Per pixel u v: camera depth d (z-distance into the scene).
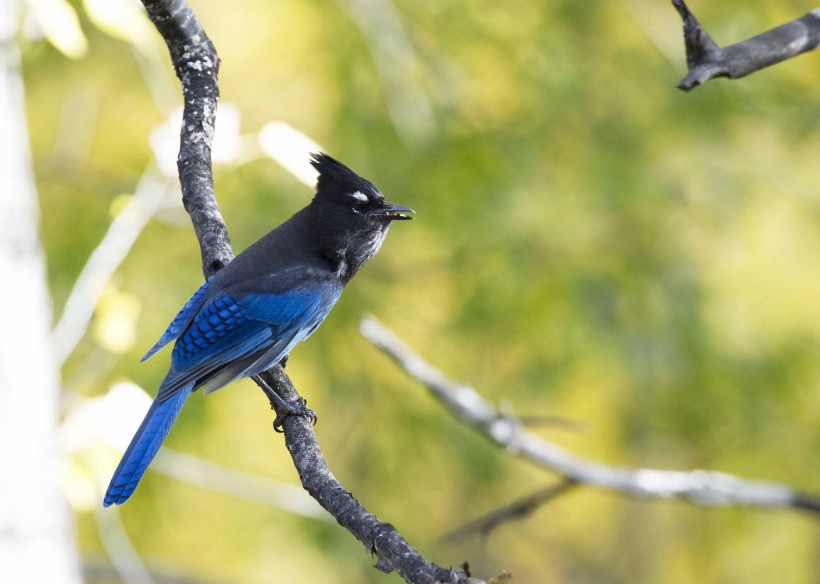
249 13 13.58
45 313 8.66
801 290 14.45
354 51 12.95
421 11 13.39
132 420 9.18
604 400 14.72
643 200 13.27
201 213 8.37
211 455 12.92
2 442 8.20
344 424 13.35
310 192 12.71
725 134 13.91
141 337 12.16
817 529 14.66
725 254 14.45
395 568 5.39
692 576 16.47
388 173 13.02
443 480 13.86
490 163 13.08
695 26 6.97
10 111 8.78
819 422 13.95
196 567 13.33
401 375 13.26
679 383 13.88
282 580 13.48
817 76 14.40
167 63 13.23
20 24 9.31
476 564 18.62
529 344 13.40
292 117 13.42
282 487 11.77
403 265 13.53
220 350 8.38
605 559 18.33
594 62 13.80
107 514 10.99
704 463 14.48
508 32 13.54
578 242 13.16
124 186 12.72
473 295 13.21
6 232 8.51
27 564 8.11
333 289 9.24
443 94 13.19
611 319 13.15
